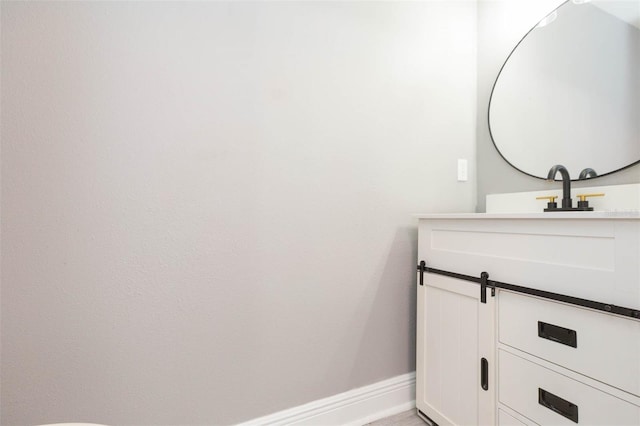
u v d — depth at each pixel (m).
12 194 0.86
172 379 1.05
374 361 1.41
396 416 1.40
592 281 0.76
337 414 1.31
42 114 0.89
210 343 1.10
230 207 1.12
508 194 1.49
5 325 0.86
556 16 1.32
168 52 1.03
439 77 1.58
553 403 0.85
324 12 1.30
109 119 0.96
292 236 1.24
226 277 1.12
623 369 0.71
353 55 1.36
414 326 1.51
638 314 0.68
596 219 0.76
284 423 1.21
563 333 0.83
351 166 1.36
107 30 0.95
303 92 1.25
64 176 0.91
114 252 0.97
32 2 0.87
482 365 1.05
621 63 1.12
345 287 1.35
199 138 1.08
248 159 1.15
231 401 1.13
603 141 1.16
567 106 1.28
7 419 0.86
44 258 0.89
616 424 0.72
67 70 0.91
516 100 1.48
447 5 1.61
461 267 1.15
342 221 1.34
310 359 1.27
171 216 1.04
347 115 1.35
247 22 1.15
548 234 0.87
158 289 1.02
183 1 1.05
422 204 1.53
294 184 1.24
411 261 1.51
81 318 0.93
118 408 0.98
